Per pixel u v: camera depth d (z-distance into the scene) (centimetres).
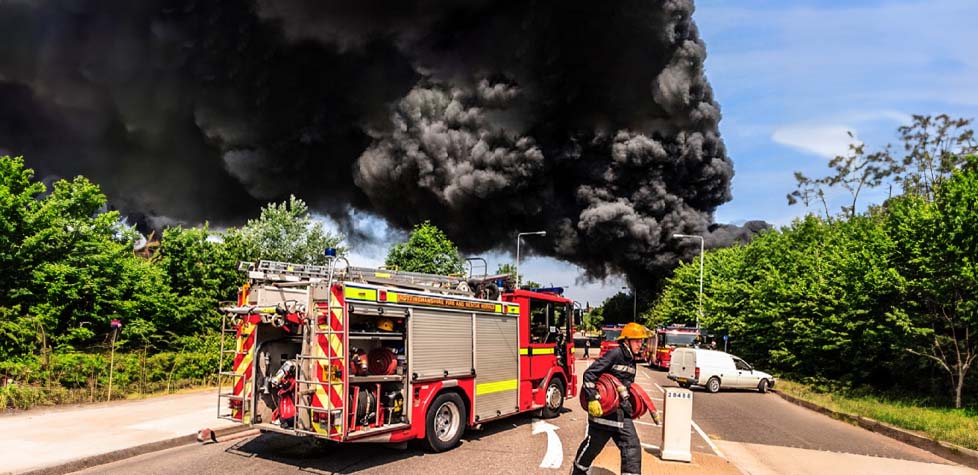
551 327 1134
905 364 1750
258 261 814
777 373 2695
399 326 777
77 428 878
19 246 1250
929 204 1611
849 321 1869
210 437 880
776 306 2511
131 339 1459
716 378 2123
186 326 1620
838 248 2311
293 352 774
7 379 1104
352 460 757
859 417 1338
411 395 765
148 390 1286
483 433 965
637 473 583
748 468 804
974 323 1446
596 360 602
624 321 7431
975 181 1482
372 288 733
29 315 1223
